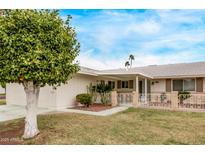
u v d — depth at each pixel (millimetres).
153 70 22750
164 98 18297
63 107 15250
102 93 17609
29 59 6223
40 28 6812
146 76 17641
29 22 6730
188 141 7078
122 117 11477
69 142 6895
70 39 7570
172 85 20000
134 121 10375
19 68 6301
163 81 20531
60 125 9047
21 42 6340
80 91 17406
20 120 10297
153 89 21078
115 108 15242
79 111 13586
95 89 18141
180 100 17141
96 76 19203
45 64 6449
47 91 15078
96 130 8367
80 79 17453
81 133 7914
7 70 6340
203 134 7953
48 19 7039
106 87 17781
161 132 8219
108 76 18953
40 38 6707
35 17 6809
